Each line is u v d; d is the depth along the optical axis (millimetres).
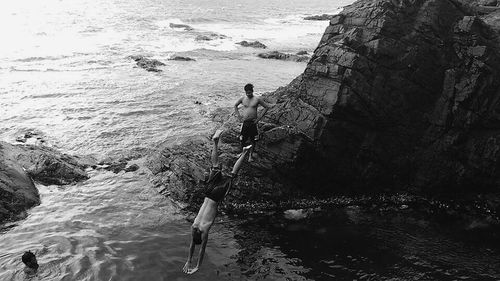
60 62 33469
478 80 13961
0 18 52344
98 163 16672
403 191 15211
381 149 14602
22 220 12625
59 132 19859
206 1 94438
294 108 15062
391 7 14602
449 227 13508
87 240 11695
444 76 14516
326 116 14070
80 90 26625
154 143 18953
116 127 20828
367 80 13984
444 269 11203
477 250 12195
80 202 13805
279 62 39188
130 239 11891
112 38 45469
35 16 56312
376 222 13680
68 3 73750
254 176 14555
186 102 25453
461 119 14266
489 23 15883
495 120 14180
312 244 12281
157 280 10195
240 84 30312
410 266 11312
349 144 14398
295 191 14695
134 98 25672
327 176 14656
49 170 15086
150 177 15586
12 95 24875
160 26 56344
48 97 24953
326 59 14734
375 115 14172
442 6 14656
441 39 14500
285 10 88750
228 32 55938
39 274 10102
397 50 14102
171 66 34844
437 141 14625
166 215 13328
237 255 11531
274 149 14586
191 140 16797
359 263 11391
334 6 100375
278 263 11250
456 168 14539
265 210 14172
